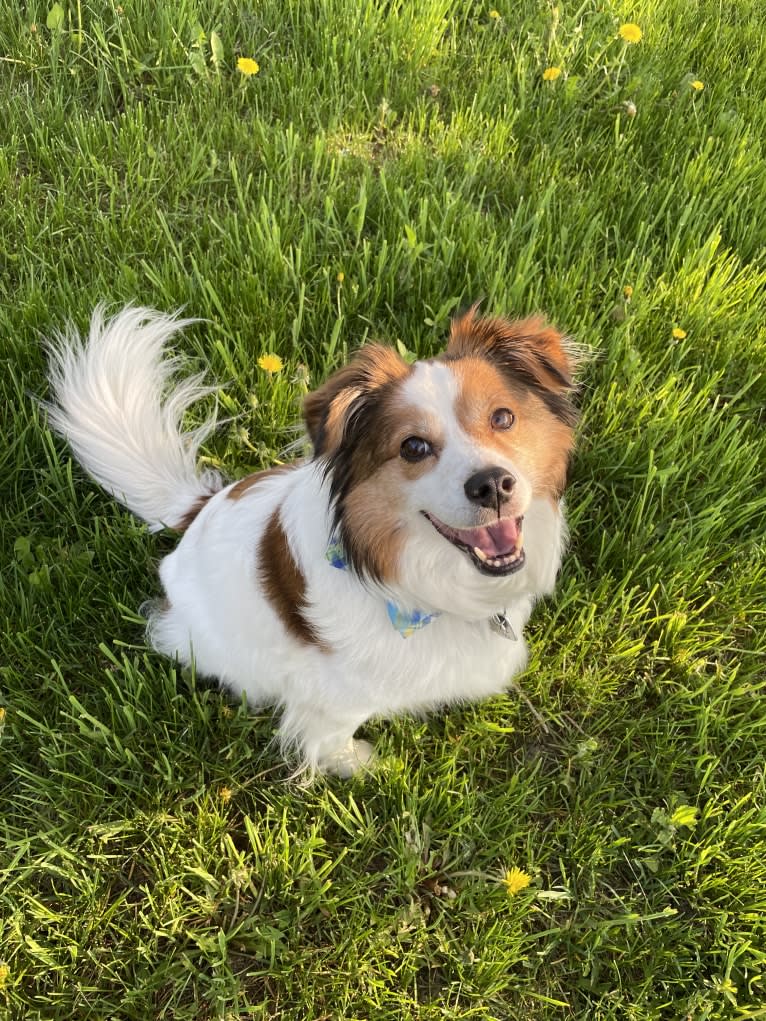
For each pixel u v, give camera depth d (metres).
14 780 0.61
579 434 0.78
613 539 0.71
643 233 0.91
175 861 0.60
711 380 0.79
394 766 0.62
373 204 0.93
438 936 0.57
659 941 0.57
